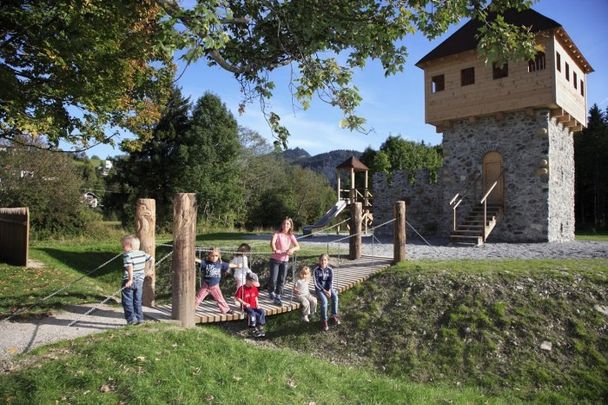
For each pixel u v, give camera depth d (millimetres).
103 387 4797
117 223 34688
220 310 8898
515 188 17641
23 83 9641
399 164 44219
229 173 37438
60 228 26469
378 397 5676
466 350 7992
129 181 34938
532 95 16531
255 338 9609
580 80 19547
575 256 12227
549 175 17031
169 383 4953
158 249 18844
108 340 5984
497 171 18234
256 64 7902
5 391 4645
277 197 41156
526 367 7391
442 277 10023
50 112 9727
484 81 17781
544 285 9172
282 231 10125
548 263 10586
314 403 5148
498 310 8641
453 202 19047
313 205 45438
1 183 25125
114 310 8086
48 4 9375
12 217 15609
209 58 8000
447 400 6195
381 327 9062
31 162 25688
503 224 17891
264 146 47625
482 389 7117
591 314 8266
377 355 8398
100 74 10094
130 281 6895
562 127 18812
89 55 9539
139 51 10180
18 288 10500
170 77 12711
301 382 5609
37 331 6613
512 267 10250
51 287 10555
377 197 23922
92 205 38469
